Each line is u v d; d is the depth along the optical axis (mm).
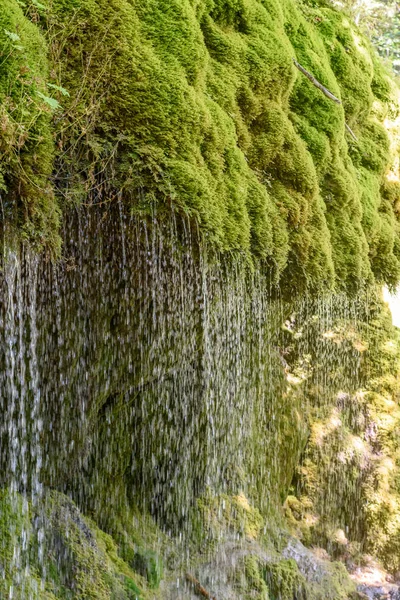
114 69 2746
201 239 3072
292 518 6352
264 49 3686
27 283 3143
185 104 2904
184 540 4918
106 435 4352
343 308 6504
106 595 3795
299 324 6316
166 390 4543
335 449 6660
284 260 3746
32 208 2473
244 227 3324
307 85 4316
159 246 3207
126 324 3797
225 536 5137
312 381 6617
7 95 2314
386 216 5547
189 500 5008
